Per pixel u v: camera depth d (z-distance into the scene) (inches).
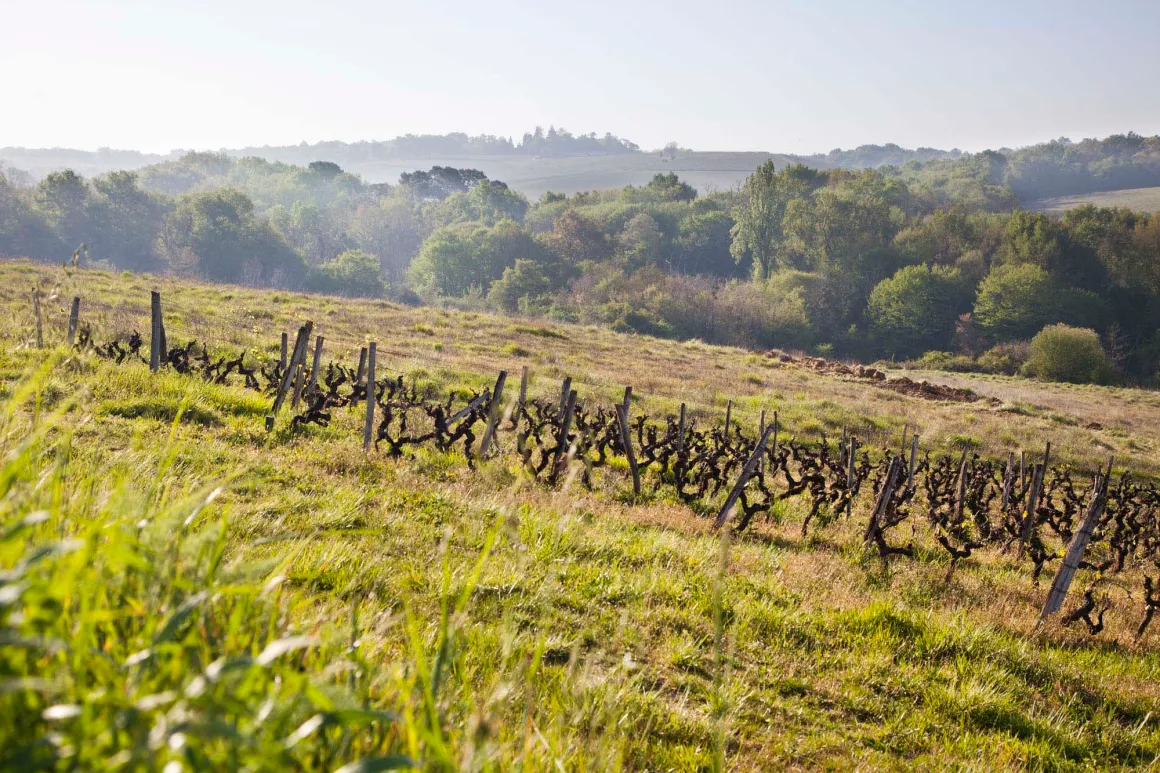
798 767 200.1
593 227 4717.0
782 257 4473.4
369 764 51.5
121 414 397.4
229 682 64.6
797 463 808.3
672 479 588.4
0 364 393.7
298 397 536.7
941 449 1090.7
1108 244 4060.0
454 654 105.0
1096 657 344.8
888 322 3777.1
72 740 48.6
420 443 517.3
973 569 485.7
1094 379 2871.6
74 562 61.2
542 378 1063.0
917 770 210.7
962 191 6835.6
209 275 4217.5
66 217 4419.3
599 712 169.5
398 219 6491.1
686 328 3378.4
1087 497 746.8
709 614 287.3
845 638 297.7
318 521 294.2
